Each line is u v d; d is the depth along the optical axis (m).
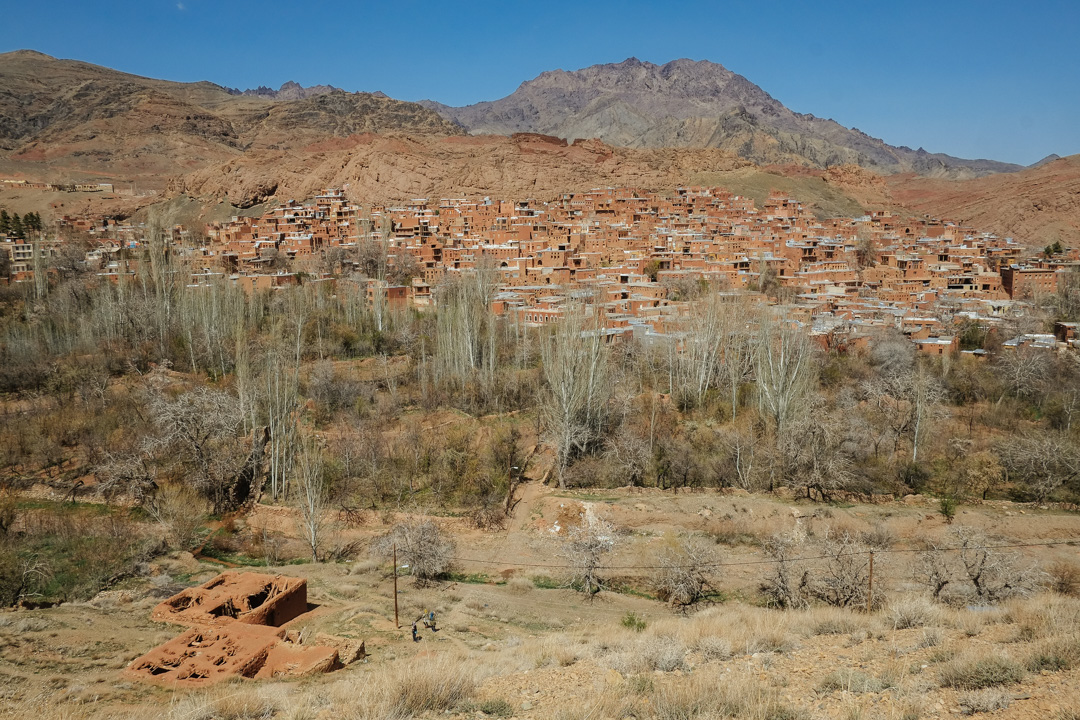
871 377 78.81
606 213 193.38
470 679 20.83
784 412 64.44
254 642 30.27
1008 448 62.81
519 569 48.72
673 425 68.12
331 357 89.50
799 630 24.89
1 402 75.00
